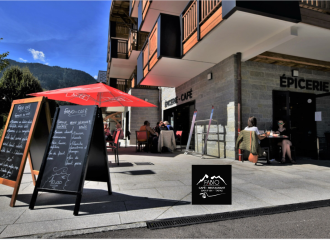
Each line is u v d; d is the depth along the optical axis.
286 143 5.76
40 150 3.38
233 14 4.09
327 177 4.17
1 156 3.06
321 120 7.06
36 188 2.58
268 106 6.77
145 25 12.07
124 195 3.07
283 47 5.89
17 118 3.18
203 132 8.12
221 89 7.00
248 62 6.61
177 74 8.54
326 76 7.73
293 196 3.06
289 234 2.01
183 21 6.50
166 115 12.63
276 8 4.10
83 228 2.05
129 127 13.98
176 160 6.32
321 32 4.98
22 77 18.52
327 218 2.37
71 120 2.90
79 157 2.62
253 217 2.38
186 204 2.71
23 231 1.98
